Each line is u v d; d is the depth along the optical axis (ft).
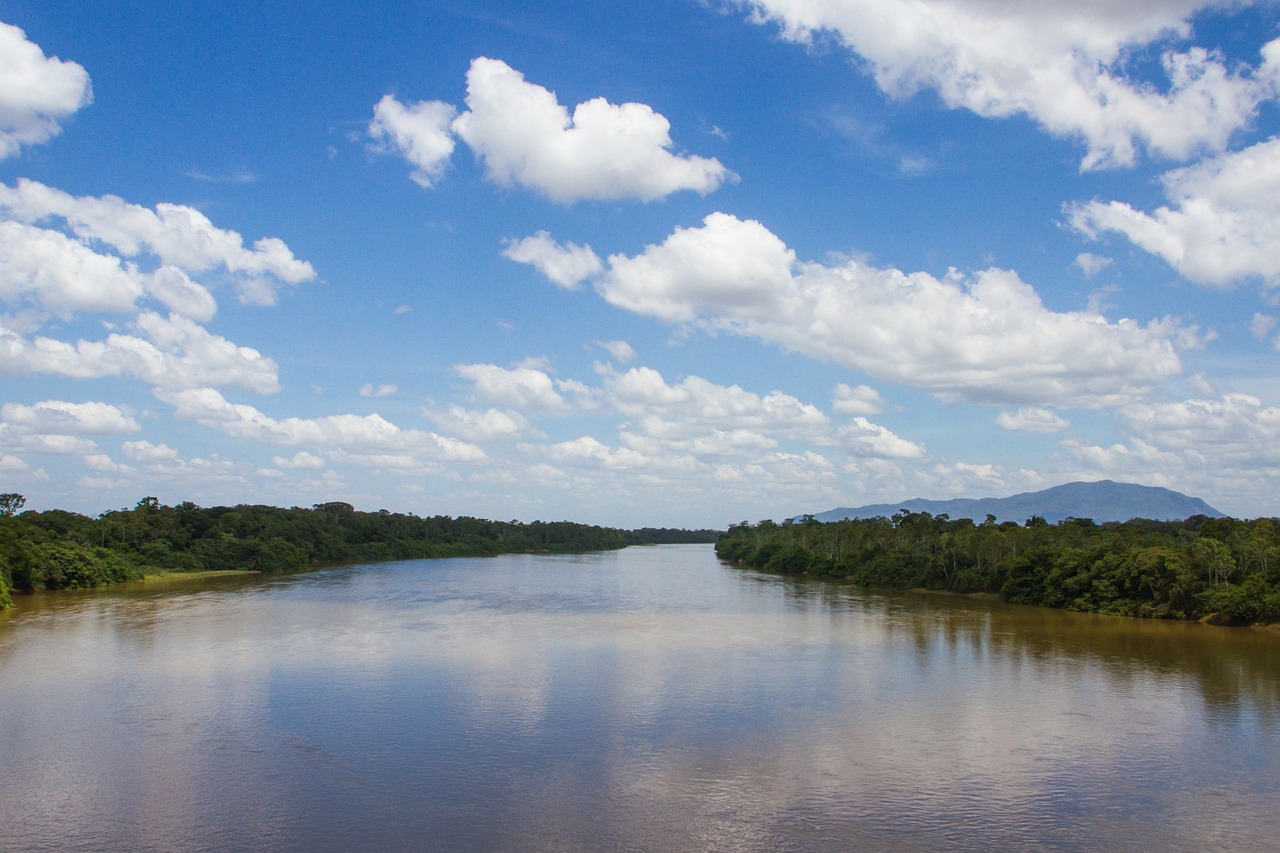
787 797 111.45
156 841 97.14
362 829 100.37
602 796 111.14
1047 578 338.95
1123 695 168.55
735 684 176.65
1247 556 293.43
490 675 184.34
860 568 472.44
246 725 143.23
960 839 98.78
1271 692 171.53
